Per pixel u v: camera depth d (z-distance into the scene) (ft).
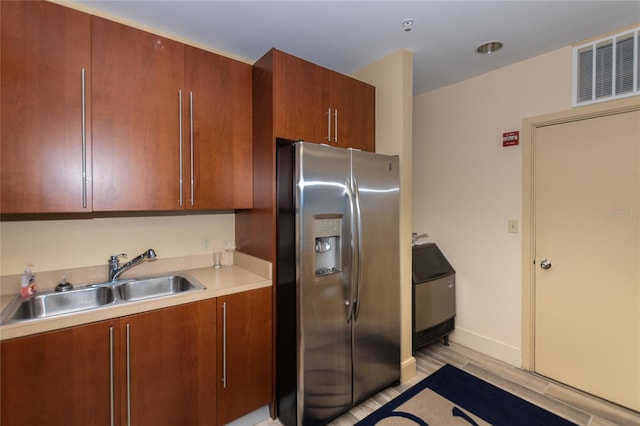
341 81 7.30
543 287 7.97
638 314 6.59
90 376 4.58
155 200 5.77
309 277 5.85
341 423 6.33
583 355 7.34
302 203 5.73
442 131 10.07
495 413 6.59
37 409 4.21
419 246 9.67
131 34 5.47
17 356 4.08
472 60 8.12
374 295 6.93
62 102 4.85
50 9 4.75
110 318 4.71
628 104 6.52
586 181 7.22
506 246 8.60
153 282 6.59
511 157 8.43
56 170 4.83
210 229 7.69
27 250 5.57
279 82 6.26
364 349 6.78
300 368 5.80
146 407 5.03
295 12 5.95
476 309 9.32
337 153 6.24
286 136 6.37
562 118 7.47
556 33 6.79
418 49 7.49
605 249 6.99
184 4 5.69
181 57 6.02
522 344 8.32
